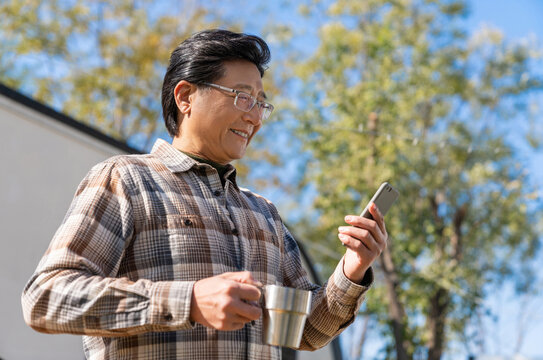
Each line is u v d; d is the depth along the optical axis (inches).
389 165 535.5
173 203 72.9
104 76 652.1
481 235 583.5
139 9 676.1
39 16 671.8
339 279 77.1
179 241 70.5
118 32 668.1
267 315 62.1
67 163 214.7
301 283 85.1
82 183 72.2
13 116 201.8
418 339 527.5
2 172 195.2
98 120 651.5
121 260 69.9
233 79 80.4
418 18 634.2
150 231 70.4
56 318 62.4
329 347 316.2
